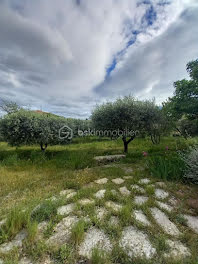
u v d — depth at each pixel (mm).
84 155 4758
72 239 1238
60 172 3217
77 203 1818
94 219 1479
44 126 4918
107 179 2822
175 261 1043
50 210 1604
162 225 1469
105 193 2102
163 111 6641
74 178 2809
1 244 1188
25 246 1163
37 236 1274
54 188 2328
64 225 1447
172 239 1279
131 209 1724
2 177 2816
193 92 5789
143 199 2029
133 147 7008
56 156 5000
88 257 1077
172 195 2139
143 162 3996
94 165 3936
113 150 6227
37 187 2381
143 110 5109
